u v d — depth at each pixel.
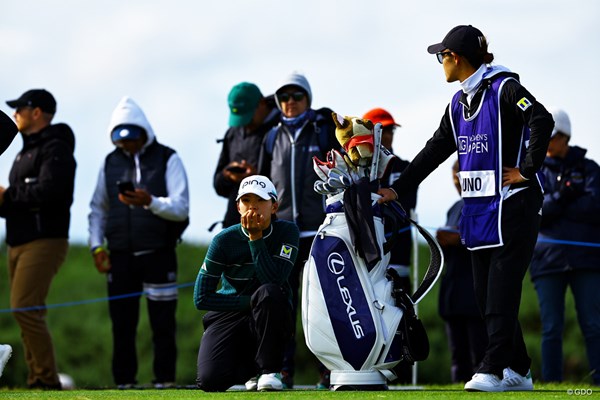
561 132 33.25
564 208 33.25
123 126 33.78
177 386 32.34
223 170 33.09
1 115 24.56
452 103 24.05
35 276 33.75
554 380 33.06
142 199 32.75
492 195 23.16
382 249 23.11
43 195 33.53
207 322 24.34
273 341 23.27
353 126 23.58
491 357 22.98
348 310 22.66
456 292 34.06
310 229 30.22
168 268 33.56
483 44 23.53
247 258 23.58
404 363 25.25
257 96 33.19
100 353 61.72
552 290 33.28
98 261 34.66
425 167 24.52
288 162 30.66
